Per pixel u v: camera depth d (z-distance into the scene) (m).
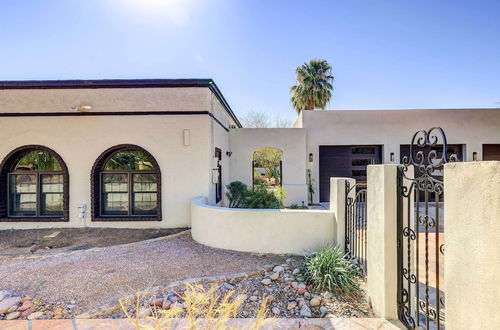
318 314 3.34
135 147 7.83
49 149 7.81
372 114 12.77
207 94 7.88
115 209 8.05
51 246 6.21
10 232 7.45
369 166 3.50
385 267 3.12
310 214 5.38
